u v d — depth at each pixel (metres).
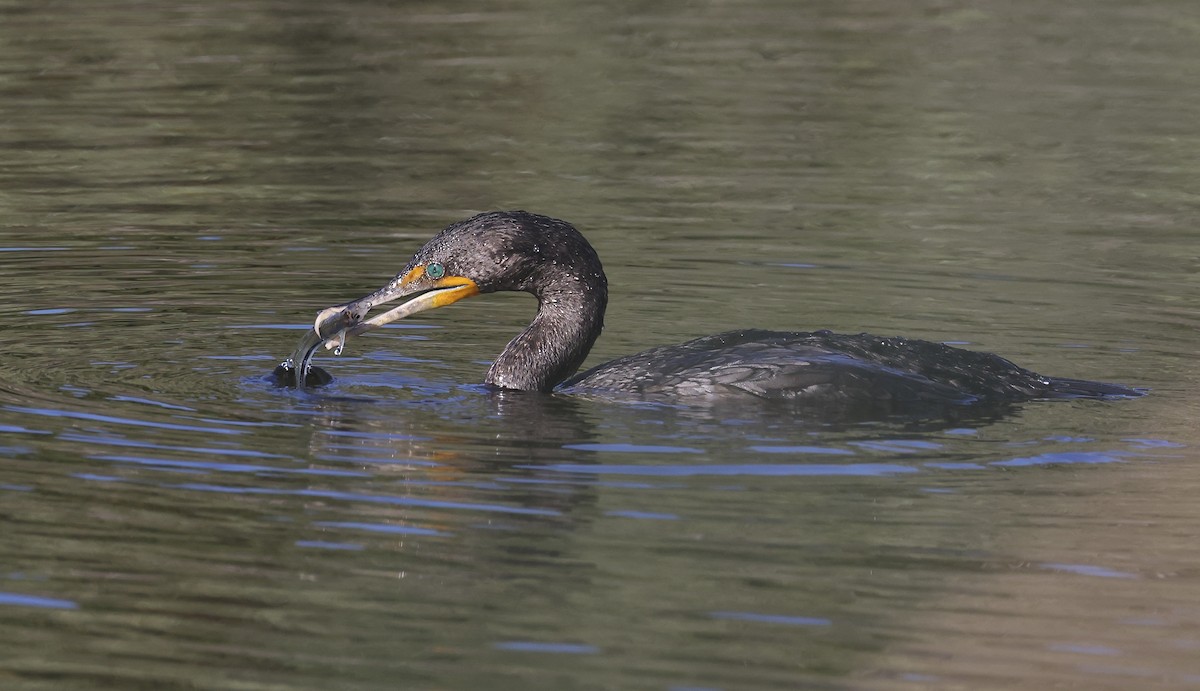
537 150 22.48
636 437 11.05
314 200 19.78
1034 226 18.94
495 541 9.18
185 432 11.09
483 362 13.53
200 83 25.36
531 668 7.68
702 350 12.41
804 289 16.19
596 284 12.81
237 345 13.78
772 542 9.17
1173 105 24.64
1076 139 22.95
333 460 10.54
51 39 27.58
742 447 10.81
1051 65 27.23
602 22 30.34
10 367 12.77
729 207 19.64
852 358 12.04
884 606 8.36
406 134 23.11
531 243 12.68
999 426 11.27
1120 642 7.98
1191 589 8.56
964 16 31.19
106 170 21.02
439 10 31.22
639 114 24.22
